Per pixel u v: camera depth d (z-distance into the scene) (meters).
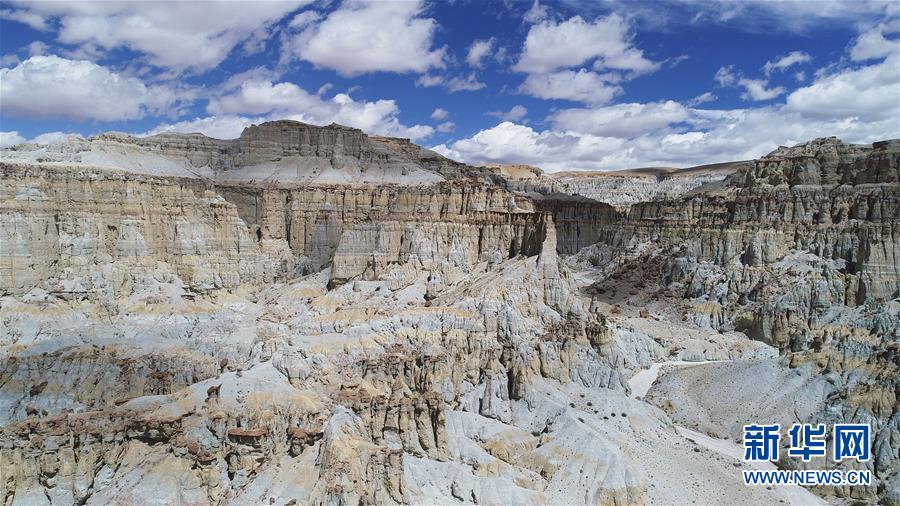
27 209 132.75
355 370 117.25
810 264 164.75
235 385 103.19
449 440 103.69
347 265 173.25
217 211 169.12
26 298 128.88
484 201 172.50
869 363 121.94
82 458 91.44
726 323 163.12
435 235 164.62
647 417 115.88
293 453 93.06
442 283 155.00
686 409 125.88
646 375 137.50
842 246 162.88
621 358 130.50
